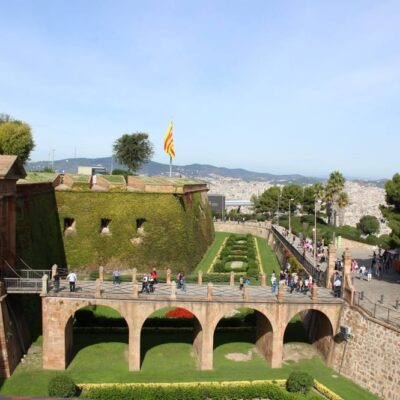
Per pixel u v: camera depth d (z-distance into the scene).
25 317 46.09
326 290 48.72
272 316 43.53
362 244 88.19
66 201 67.25
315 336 48.31
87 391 36.03
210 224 107.12
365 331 39.97
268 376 41.31
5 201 45.16
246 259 83.69
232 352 46.50
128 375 40.84
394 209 54.88
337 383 40.00
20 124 100.38
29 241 53.00
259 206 159.25
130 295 42.69
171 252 71.19
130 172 123.94
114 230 68.62
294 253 72.62
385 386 36.78
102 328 48.59
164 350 45.97
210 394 36.91
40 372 40.88
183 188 74.75
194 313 42.84
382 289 50.44
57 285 43.38
